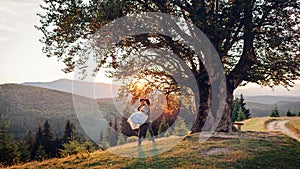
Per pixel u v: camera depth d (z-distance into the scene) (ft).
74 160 38.14
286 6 52.06
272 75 57.06
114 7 44.91
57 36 53.67
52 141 127.85
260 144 44.29
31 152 127.03
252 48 55.93
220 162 34.32
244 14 51.98
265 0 51.85
